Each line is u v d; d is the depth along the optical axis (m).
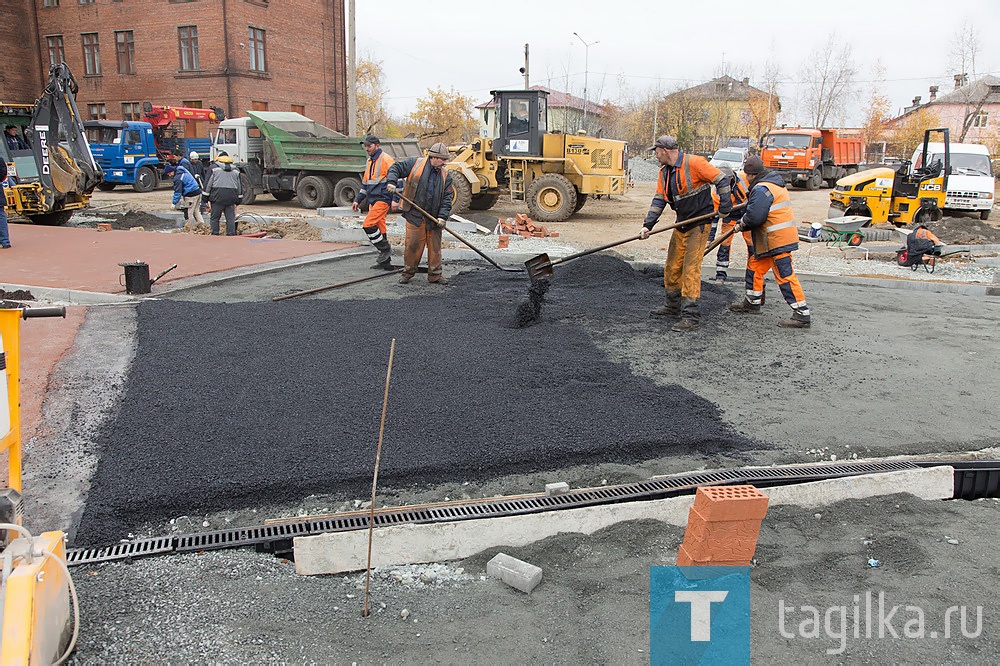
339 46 38.22
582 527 3.42
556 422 4.55
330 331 6.43
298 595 2.91
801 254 13.57
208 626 2.67
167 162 25.39
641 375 5.63
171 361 5.46
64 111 14.68
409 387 5.08
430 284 8.91
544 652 2.62
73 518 3.38
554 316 7.33
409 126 54.66
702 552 2.91
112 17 32.72
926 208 15.96
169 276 8.91
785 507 3.64
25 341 5.97
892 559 3.24
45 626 2.27
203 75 31.84
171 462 3.86
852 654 2.62
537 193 17.70
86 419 4.43
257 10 32.38
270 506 3.61
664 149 6.66
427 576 3.10
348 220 15.40
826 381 5.64
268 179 19.92
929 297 9.48
